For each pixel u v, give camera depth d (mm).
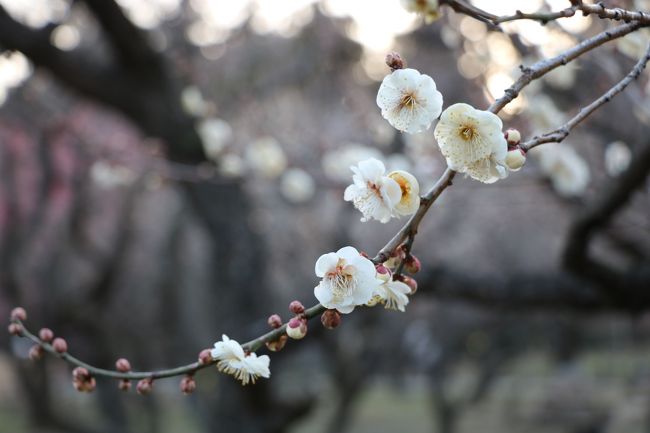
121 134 7176
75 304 11680
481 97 4641
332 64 7531
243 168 5180
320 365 13289
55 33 5332
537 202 5629
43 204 10422
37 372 11602
